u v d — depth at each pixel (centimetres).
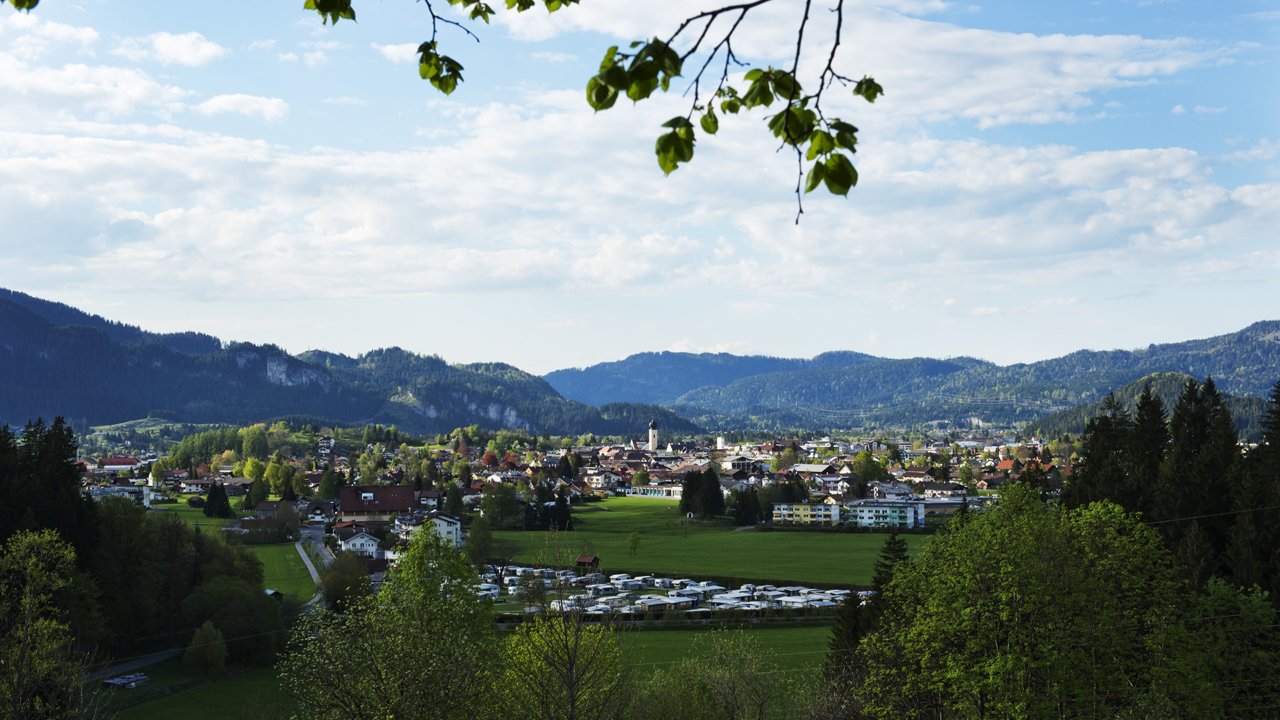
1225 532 7594
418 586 4975
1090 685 4941
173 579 10775
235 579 10869
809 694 6481
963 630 5044
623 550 18888
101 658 9431
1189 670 4975
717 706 6372
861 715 6019
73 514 9681
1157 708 4550
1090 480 9156
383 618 4522
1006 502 5497
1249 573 6506
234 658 9906
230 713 8138
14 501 9206
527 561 16738
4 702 4978
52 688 5397
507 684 4481
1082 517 5631
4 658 5138
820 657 9369
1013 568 4862
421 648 4225
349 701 4147
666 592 14412
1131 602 5356
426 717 4034
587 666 3938
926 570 5684
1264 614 5494
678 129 824
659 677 6512
